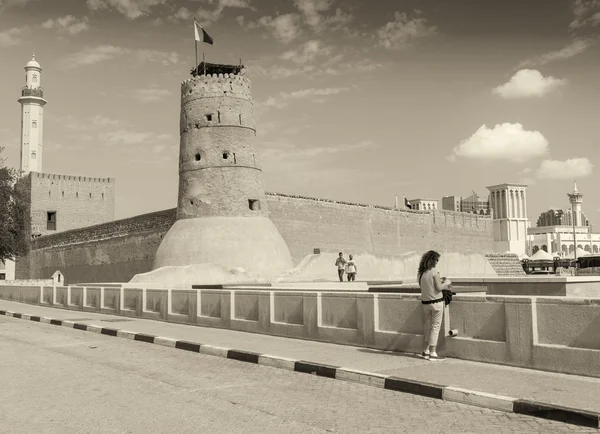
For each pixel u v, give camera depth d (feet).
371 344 39.81
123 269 145.59
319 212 135.23
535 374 29.99
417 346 36.94
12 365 36.14
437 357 34.81
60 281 172.35
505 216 343.67
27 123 249.14
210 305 56.03
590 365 29.04
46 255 186.91
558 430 22.04
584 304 29.63
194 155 113.09
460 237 181.68
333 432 21.89
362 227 146.82
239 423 23.04
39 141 250.78
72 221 212.84
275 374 33.45
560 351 30.19
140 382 31.01
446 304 35.47
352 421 23.34
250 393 28.37
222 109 113.09
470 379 28.91
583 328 29.66
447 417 23.91
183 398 27.27
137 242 140.56
